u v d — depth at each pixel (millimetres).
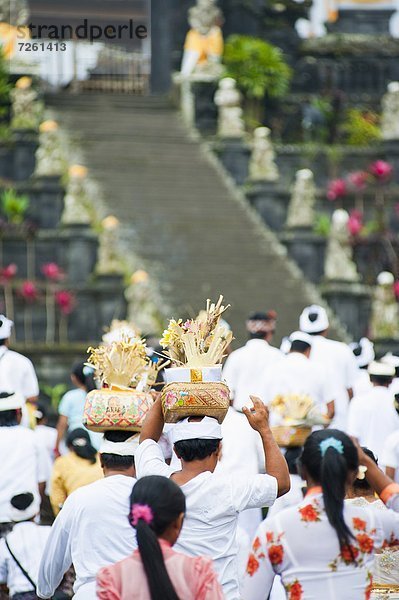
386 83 77938
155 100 71562
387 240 59500
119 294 54969
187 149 67062
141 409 14570
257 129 65938
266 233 61812
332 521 12398
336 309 56875
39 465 24531
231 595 13398
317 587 12422
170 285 56500
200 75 71062
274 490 13500
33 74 66750
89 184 62219
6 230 57688
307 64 77688
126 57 77812
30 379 25594
